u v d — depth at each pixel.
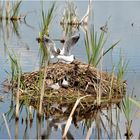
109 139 13.41
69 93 16.47
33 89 16.61
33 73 17.11
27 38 26.94
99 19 32.38
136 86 17.70
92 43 17.95
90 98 16.36
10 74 18.78
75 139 13.32
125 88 17.36
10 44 25.14
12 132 13.80
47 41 17.23
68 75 16.86
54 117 15.06
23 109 15.65
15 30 29.59
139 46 23.91
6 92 16.92
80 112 15.56
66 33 28.02
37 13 34.81
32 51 23.30
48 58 19.33
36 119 14.87
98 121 14.92
